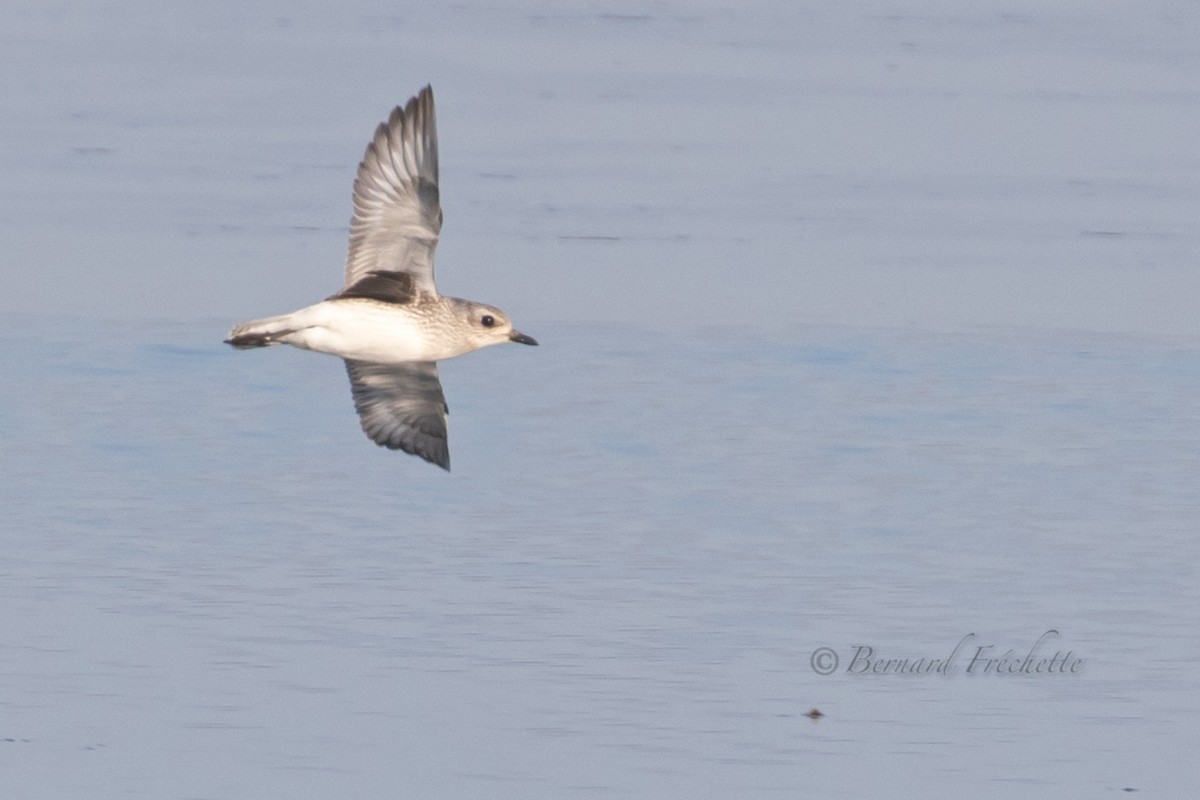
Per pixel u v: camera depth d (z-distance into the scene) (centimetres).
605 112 3325
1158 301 2394
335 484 1742
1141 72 3759
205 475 1752
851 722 1298
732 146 3123
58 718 1282
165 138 3097
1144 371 2123
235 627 1424
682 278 2439
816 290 2408
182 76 3562
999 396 2023
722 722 1289
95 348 2119
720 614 1459
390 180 1149
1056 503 1714
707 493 1725
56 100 3344
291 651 1385
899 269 2500
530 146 3084
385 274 1157
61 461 1773
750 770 1227
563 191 2822
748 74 3662
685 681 1348
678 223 2678
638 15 4281
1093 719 1312
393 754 1238
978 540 1620
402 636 1412
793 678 1357
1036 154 3130
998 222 2736
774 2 4462
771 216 2728
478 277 2416
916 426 1925
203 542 1591
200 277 2388
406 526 1639
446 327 1159
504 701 1312
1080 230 2703
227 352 2127
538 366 2109
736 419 1941
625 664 1370
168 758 1228
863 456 1834
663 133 3194
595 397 2005
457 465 1795
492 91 3469
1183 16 4372
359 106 3353
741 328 2256
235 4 4325
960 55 3888
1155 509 1698
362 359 1169
